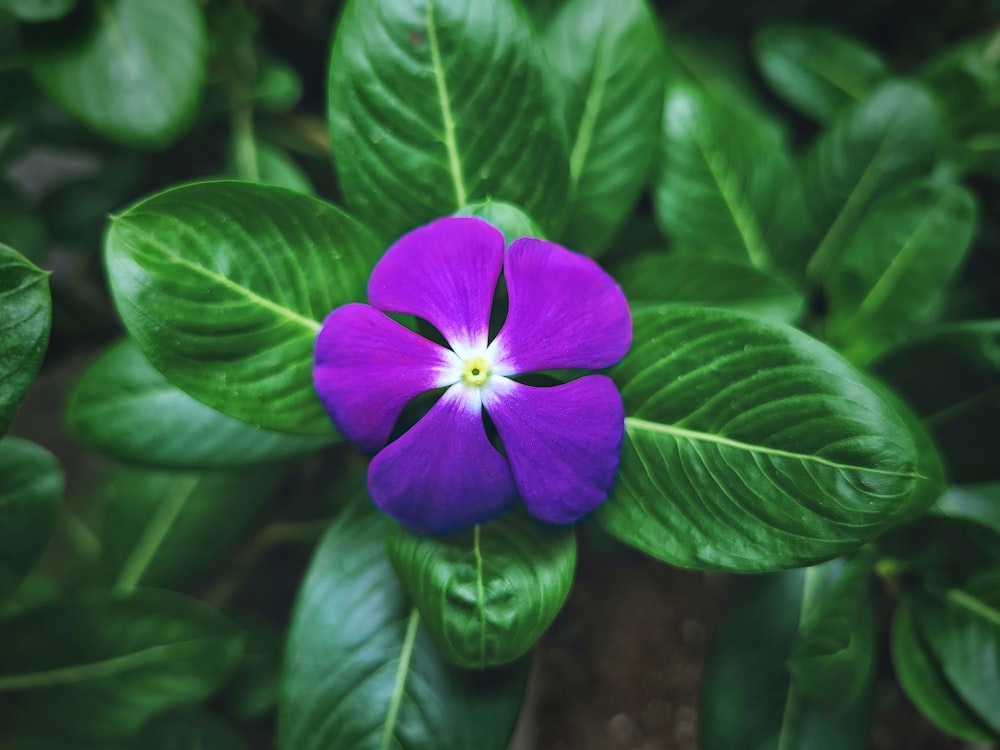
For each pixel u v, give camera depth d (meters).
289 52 0.30
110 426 0.24
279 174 0.27
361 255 0.22
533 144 0.22
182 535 0.29
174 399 0.24
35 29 0.24
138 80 0.24
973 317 0.30
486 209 0.21
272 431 0.21
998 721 0.24
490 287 0.20
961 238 0.25
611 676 0.32
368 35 0.22
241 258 0.21
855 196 0.27
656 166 0.26
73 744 0.27
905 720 0.31
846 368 0.20
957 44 0.31
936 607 0.25
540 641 0.32
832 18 0.31
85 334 0.30
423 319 0.21
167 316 0.21
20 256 0.20
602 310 0.20
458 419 0.20
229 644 0.27
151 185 0.30
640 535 0.21
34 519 0.24
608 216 0.24
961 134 0.29
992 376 0.24
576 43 0.24
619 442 0.20
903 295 0.26
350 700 0.23
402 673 0.23
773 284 0.24
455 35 0.22
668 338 0.21
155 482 0.29
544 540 0.21
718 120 0.26
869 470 0.20
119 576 0.29
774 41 0.29
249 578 0.34
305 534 0.31
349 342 0.20
